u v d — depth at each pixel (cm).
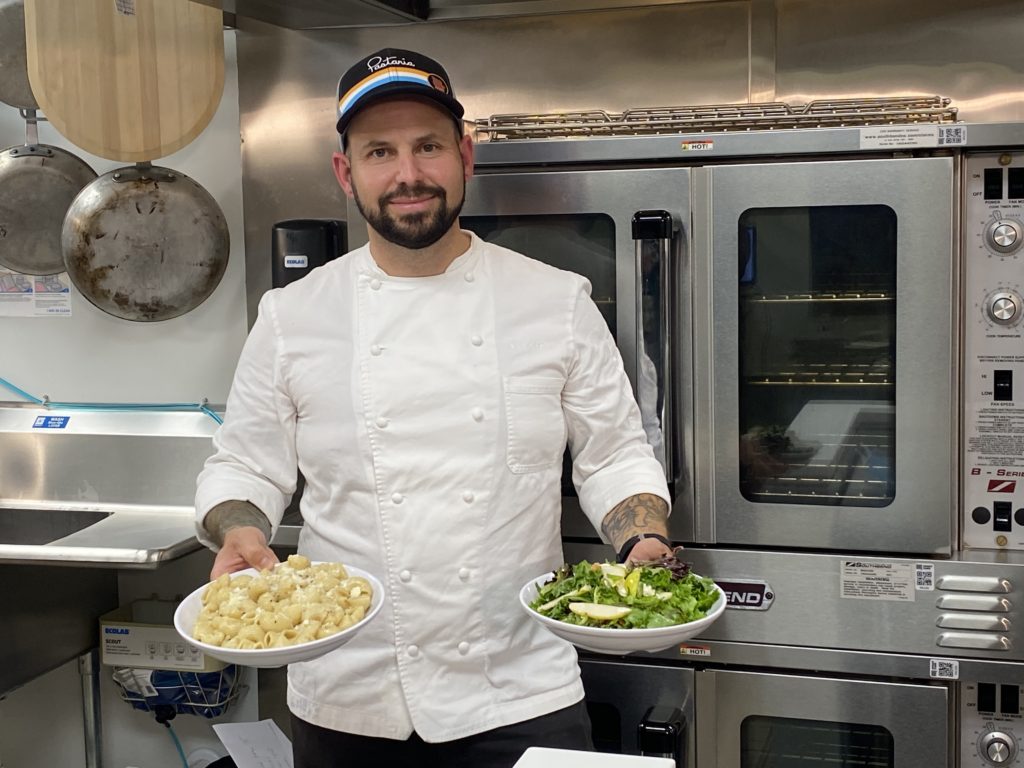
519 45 236
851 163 180
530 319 165
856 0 219
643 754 186
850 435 189
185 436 261
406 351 162
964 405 187
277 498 168
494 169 196
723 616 194
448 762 160
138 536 224
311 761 168
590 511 167
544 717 160
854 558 187
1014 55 212
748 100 226
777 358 190
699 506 193
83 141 223
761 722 197
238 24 248
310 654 128
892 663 187
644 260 184
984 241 183
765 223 187
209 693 258
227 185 258
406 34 242
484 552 159
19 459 271
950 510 184
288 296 170
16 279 271
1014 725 187
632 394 180
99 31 222
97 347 269
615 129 202
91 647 266
